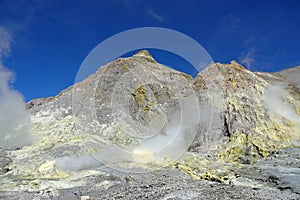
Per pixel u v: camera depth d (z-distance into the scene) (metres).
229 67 61.22
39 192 28.30
